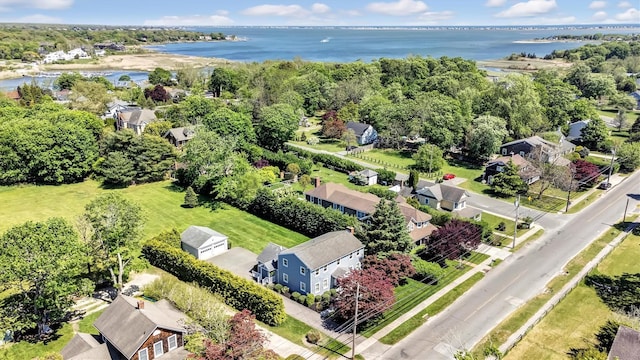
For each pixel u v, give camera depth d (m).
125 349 34.78
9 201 73.25
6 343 39.38
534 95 105.50
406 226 52.47
